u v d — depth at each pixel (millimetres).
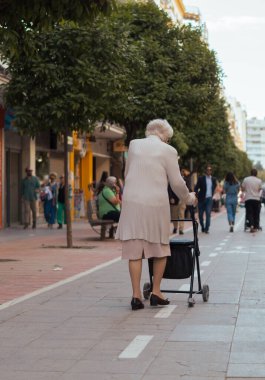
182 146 39125
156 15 27062
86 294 10055
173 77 26203
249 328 7539
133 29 26703
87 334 7301
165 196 8883
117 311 8680
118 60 17516
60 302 9344
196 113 26781
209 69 27547
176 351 6484
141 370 5820
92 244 19656
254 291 10320
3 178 28141
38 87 17359
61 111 17125
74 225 31812
